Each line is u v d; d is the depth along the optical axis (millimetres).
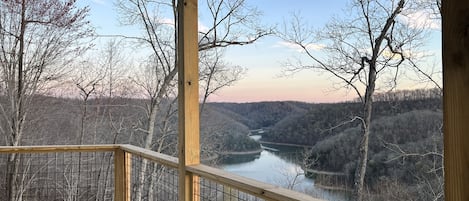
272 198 1692
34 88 6656
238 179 1980
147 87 6738
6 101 6633
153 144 6574
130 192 3432
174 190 2824
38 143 6723
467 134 891
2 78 6586
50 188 4297
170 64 6578
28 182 4352
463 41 895
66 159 4273
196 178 2428
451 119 925
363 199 2545
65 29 6668
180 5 2562
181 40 2533
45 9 6535
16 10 6465
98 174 4164
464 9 895
